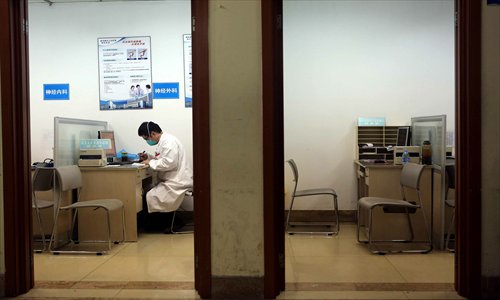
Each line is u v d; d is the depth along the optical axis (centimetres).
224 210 237
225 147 235
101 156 380
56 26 447
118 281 272
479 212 231
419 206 337
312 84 444
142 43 446
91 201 360
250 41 233
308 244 362
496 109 230
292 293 246
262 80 232
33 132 452
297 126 446
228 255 238
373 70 439
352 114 443
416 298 236
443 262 307
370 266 299
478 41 228
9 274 244
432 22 433
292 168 397
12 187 243
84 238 380
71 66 450
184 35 444
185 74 446
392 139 432
